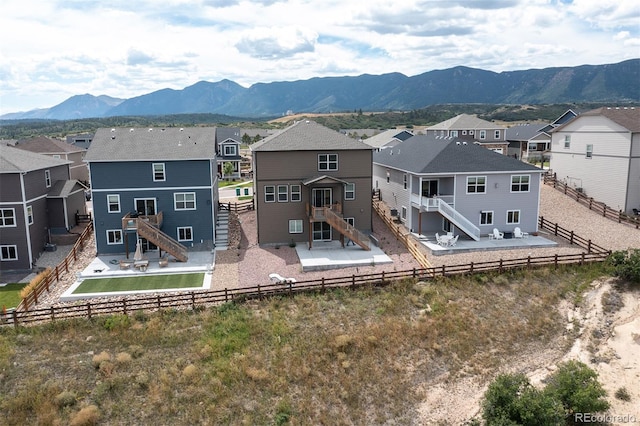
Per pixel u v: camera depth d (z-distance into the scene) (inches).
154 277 1138.0
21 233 1284.4
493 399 675.4
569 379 705.0
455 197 1325.0
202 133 1435.8
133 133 1409.9
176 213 1333.7
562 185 1716.3
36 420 658.2
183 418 675.4
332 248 1315.2
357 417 704.4
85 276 1141.1
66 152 2284.7
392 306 964.0
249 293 989.2
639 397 735.7
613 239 1296.8
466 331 901.2
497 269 1085.8
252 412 695.7
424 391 764.6
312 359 805.9
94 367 770.2
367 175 1373.0
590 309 963.3
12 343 837.8
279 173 1328.7
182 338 856.3
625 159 1473.9
